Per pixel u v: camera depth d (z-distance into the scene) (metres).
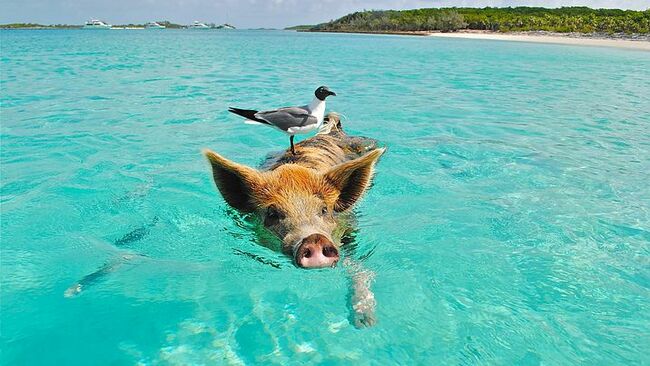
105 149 2.12
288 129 1.53
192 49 9.55
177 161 1.98
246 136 2.37
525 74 5.41
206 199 1.60
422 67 6.14
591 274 1.16
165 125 2.56
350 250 1.27
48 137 2.29
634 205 1.57
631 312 1.02
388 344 0.92
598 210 1.53
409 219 1.47
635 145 2.29
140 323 0.98
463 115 2.98
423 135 2.45
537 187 1.73
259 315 1.01
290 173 1.26
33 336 0.93
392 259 1.24
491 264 1.21
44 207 1.52
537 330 0.95
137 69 5.23
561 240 1.33
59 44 11.34
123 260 1.23
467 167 1.95
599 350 0.90
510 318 0.99
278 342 0.93
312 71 5.38
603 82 4.75
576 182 1.78
